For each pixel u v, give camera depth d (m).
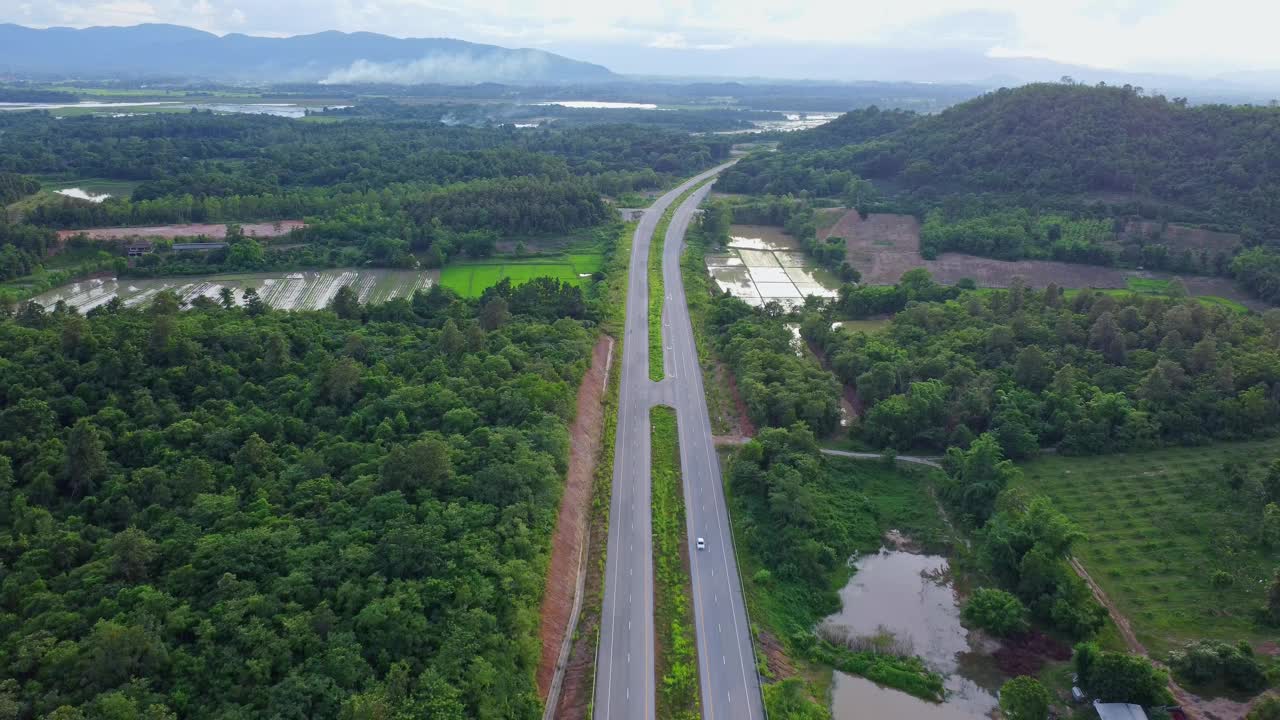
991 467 137.25
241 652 87.81
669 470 148.00
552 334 187.12
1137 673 95.50
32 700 78.06
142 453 123.75
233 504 111.62
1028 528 119.19
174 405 134.62
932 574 127.25
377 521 109.81
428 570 102.12
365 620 91.81
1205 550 126.44
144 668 83.88
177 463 121.50
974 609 112.94
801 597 119.31
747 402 168.12
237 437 129.12
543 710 95.00
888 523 138.88
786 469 138.00
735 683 100.81
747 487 139.00
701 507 137.88
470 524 111.50
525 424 139.62
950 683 104.50
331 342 171.00
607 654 105.00
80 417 129.00
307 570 99.50
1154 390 162.00
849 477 149.50
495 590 100.56
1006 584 120.38
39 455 116.50
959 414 158.38
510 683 91.94
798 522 130.00
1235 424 157.75
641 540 128.25
